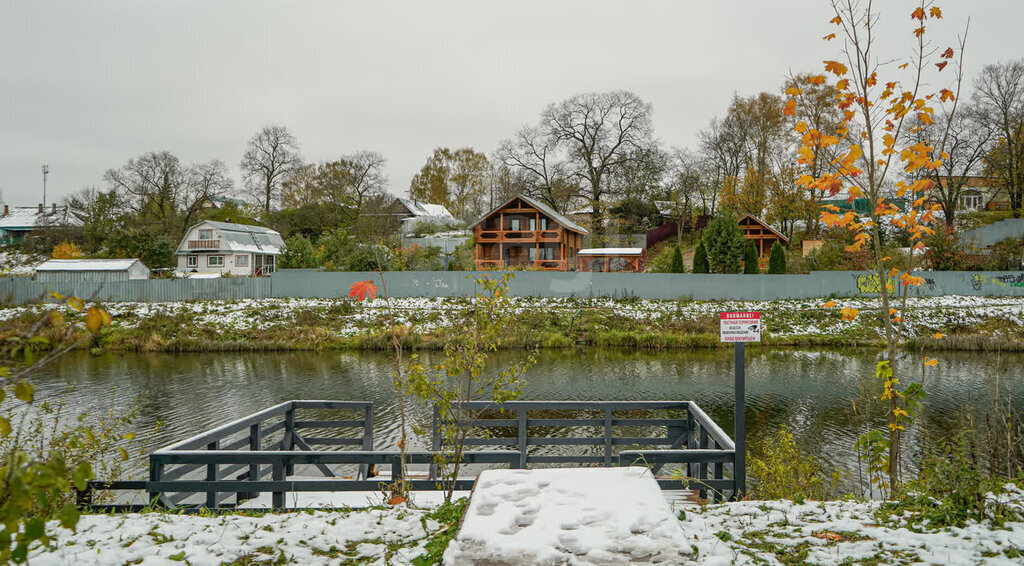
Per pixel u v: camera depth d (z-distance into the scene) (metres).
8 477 2.64
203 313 33.78
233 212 70.81
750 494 9.41
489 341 6.96
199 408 17.72
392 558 4.36
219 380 22.09
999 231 42.28
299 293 36.72
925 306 32.03
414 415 16.84
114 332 30.36
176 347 29.34
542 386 20.64
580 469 5.18
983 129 42.25
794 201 50.88
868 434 7.13
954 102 6.59
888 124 6.82
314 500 7.57
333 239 49.34
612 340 29.86
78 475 2.89
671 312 33.41
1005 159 41.56
